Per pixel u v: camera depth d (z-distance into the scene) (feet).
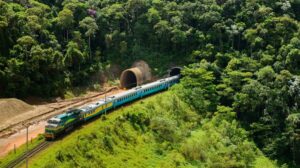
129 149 284.82
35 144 260.01
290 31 444.96
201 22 480.23
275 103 368.48
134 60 468.34
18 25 396.16
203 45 457.27
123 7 497.05
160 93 401.49
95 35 467.93
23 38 378.94
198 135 340.80
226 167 295.28
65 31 449.89
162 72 456.86
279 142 349.20
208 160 301.02
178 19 474.49
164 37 472.85
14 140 273.75
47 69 386.11
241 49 463.83
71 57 411.54
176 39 459.32
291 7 499.51
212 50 447.42
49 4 486.79
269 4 491.31
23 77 361.10
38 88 373.20
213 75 416.05
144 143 300.20
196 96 389.19
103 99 339.98
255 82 381.19
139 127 313.12
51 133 265.13
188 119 359.66
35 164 229.86
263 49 439.22
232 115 372.58
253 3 480.23
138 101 368.48
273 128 363.56
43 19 425.69
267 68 390.01
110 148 273.75
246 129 373.40
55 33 441.27
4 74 349.20
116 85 440.86
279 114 367.66
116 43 474.90
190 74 402.31
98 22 475.72
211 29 468.75
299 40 418.10
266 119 363.56
